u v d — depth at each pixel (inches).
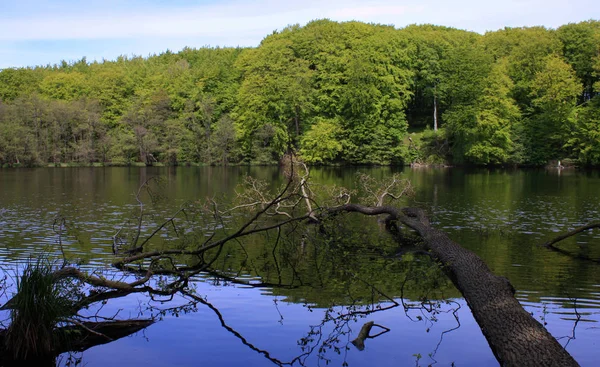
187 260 458.6
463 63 2049.7
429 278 381.4
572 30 2250.2
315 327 285.3
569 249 493.7
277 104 2258.9
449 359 239.6
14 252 465.4
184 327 286.0
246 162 2327.8
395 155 2149.4
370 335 271.6
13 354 249.4
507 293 309.4
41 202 851.4
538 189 1120.2
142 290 363.6
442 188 1149.1
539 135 2027.6
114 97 2714.1
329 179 1417.3
